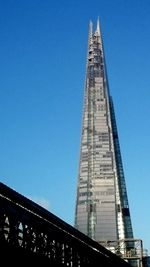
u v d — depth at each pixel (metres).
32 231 28.17
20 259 26.59
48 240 30.41
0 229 25.97
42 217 29.59
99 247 42.22
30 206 27.98
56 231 31.73
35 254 28.17
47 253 30.16
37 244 28.77
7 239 25.42
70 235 34.38
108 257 46.38
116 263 50.09
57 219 31.67
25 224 27.47
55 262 31.03
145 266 70.44
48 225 30.41
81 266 36.88
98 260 42.44
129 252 73.00
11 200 26.05
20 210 26.77
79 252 36.72
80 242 36.62
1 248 24.58
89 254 39.41
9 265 25.78
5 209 25.17
